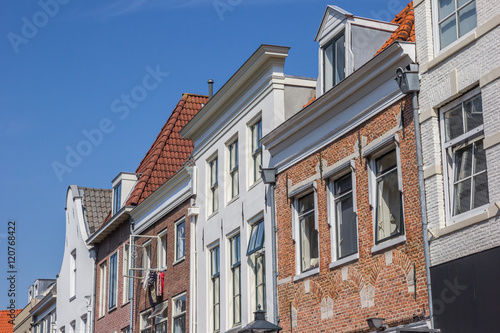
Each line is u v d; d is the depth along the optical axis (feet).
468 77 45.44
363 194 55.16
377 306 52.31
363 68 54.24
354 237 56.70
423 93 49.32
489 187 43.14
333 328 57.26
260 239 70.13
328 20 62.54
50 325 148.97
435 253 46.93
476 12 45.65
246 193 73.72
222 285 77.71
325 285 58.90
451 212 46.55
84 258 127.75
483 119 44.01
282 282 65.16
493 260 41.75
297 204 65.00
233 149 79.00
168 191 93.76
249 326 53.88
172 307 90.27
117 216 108.58
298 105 70.38
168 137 110.83
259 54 70.33
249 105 74.33
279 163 67.41
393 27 61.11
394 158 52.90
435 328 45.98
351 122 57.11
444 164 47.26
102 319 116.06
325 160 60.39
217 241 80.23
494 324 41.29
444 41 48.55
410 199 49.70
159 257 96.12
